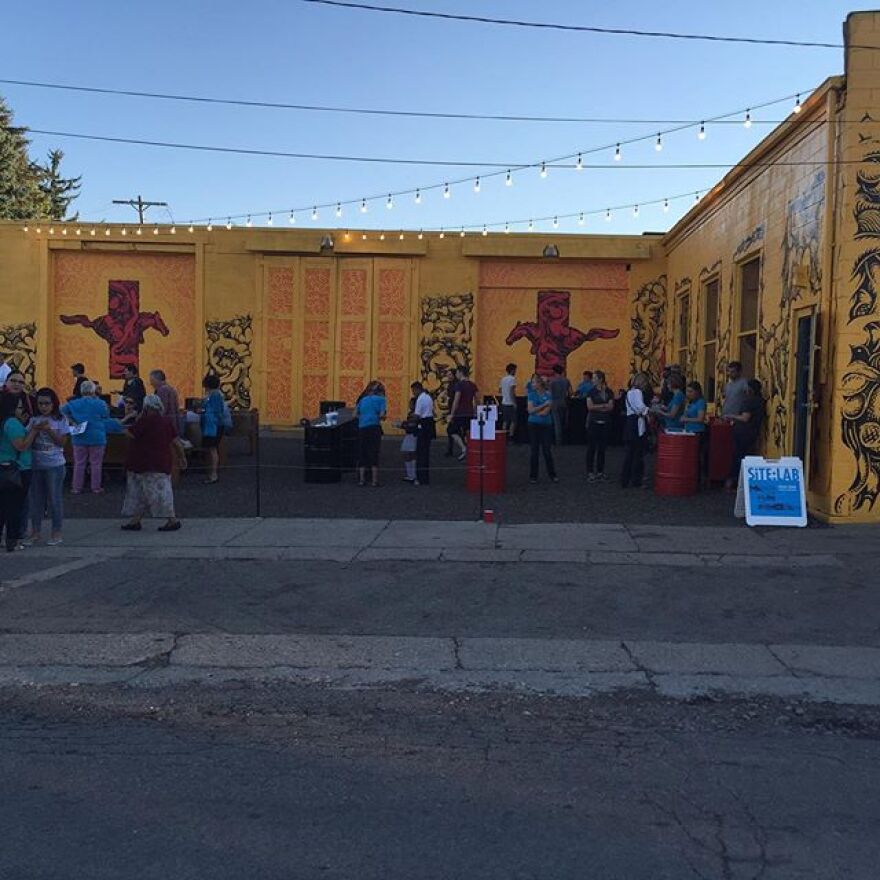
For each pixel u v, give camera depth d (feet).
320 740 18.31
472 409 64.03
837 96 38.91
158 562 33.50
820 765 17.02
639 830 14.19
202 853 13.35
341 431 53.16
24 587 30.27
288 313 83.30
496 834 14.01
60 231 83.25
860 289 38.27
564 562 32.91
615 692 21.29
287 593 29.53
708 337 65.36
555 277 82.99
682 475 46.09
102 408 48.34
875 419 38.42
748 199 53.11
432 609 27.78
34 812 14.76
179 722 19.42
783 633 25.50
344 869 12.90
